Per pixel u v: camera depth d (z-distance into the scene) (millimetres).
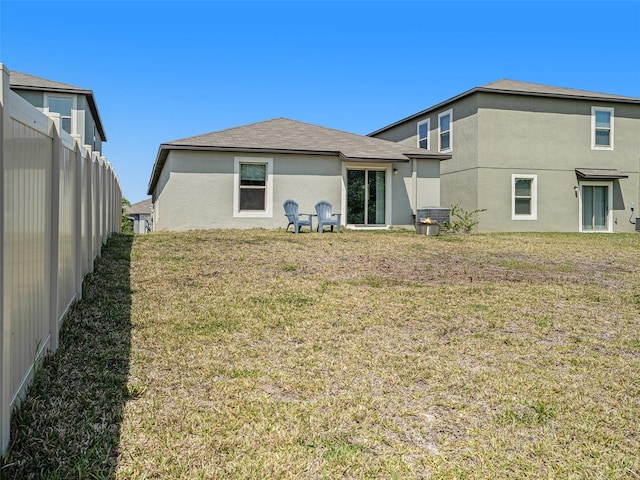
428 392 3545
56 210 3668
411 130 22078
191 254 8922
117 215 13844
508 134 17969
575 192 18797
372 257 9375
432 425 3072
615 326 5359
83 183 5895
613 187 19266
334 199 15977
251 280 7023
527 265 9109
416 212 16234
